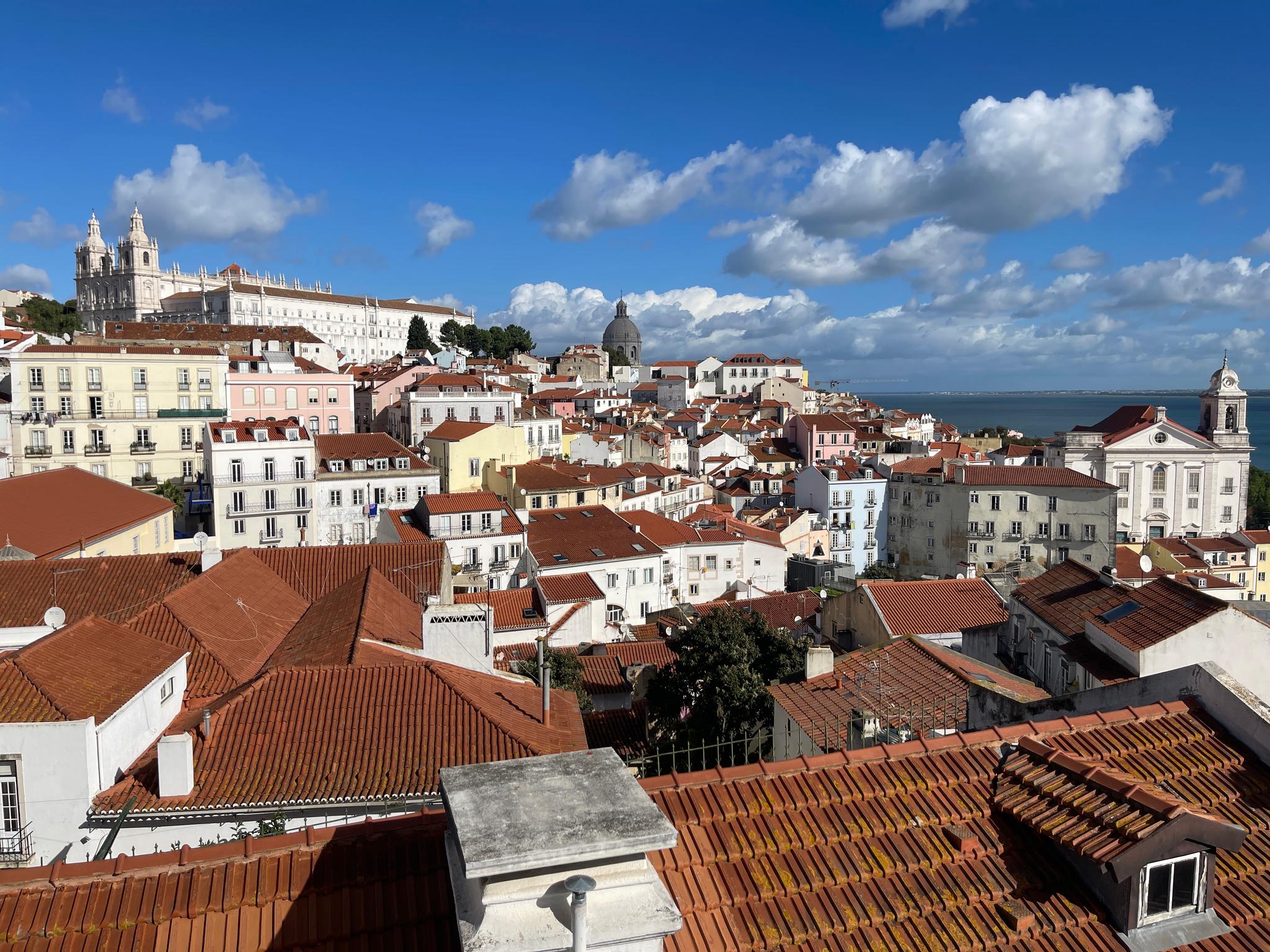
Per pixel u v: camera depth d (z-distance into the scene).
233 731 24.83
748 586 82.62
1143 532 131.00
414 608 40.62
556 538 84.44
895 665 29.42
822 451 165.25
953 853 11.73
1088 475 114.94
